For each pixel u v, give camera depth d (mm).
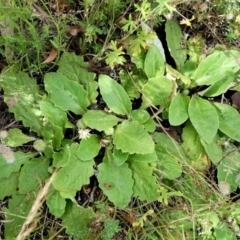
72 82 279
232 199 283
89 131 279
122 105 284
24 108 274
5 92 270
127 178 269
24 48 264
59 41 275
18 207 263
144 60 290
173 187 283
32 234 266
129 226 273
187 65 306
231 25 307
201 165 289
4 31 266
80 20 299
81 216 263
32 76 284
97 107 298
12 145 272
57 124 273
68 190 259
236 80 307
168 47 300
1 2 246
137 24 289
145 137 269
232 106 311
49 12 268
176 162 276
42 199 257
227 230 275
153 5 285
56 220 271
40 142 267
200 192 281
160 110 292
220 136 301
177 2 281
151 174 268
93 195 283
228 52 297
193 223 260
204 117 289
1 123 285
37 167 270
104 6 284
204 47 314
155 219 272
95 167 287
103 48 286
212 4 302
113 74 302
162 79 277
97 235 261
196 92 307
